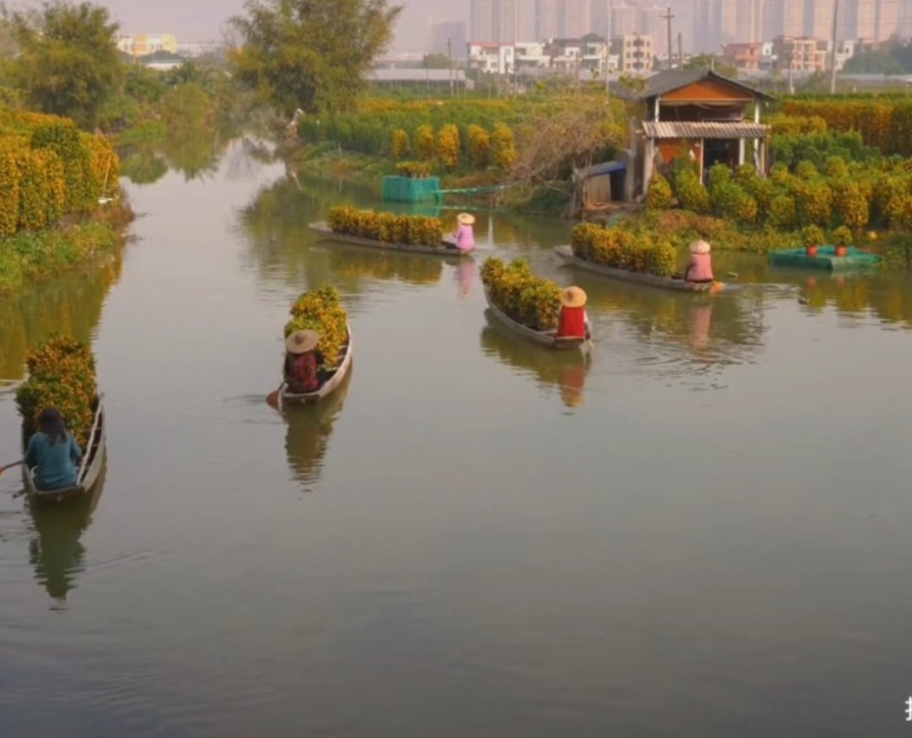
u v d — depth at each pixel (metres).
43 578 13.23
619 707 10.64
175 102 103.06
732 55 190.00
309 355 19.39
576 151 47.16
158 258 35.69
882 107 48.22
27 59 72.31
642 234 34.88
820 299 28.36
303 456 17.12
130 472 16.48
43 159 32.75
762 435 17.91
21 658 11.51
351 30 84.12
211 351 23.38
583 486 15.84
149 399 20.03
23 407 16.47
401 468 16.59
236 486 15.95
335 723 10.41
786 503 15.23
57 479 14.84
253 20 84.50
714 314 26.64
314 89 83.38
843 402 19.59
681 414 18.98
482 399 19.92
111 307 27.94
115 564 13.56
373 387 20.69
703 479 16.08
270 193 57.12
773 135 45.25
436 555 13.72
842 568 13.38
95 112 74.88
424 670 11.27
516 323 24.70
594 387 20.58
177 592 12.88
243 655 11.54
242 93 107.62
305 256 36.19
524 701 10.73
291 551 13.87
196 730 10.31
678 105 43.22
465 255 35.94
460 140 58.34
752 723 10.41
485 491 15.70
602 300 28.28
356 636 11.88
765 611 12.37
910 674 11.19
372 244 38.03
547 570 13.31
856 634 11.91
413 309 27.62
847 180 35.69
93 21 73.38
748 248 35.69
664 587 12.90
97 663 11.41
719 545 13.97
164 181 63.12
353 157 70.25
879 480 16.03
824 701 10.74
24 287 30.06
